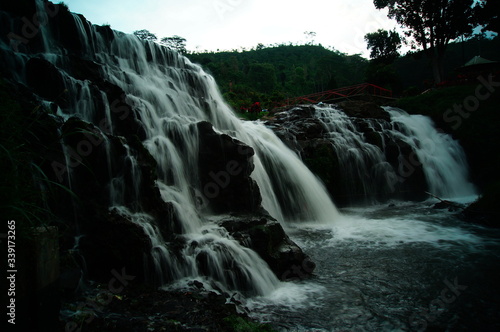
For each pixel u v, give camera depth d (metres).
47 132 6.36
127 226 6.22
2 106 3.51
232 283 6.61
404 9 33.34
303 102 31.00
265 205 11.99
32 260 3.41
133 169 7.17
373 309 6.07
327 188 15.62
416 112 24.23
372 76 38.03
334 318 5.77
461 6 30.39
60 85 8.62
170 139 9.77
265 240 7.66
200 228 7.80
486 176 19.47
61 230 6.02
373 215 13.59
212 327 4.72
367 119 20.03
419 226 11.59
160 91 11.60
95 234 6.20
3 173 3.16
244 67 79.75
